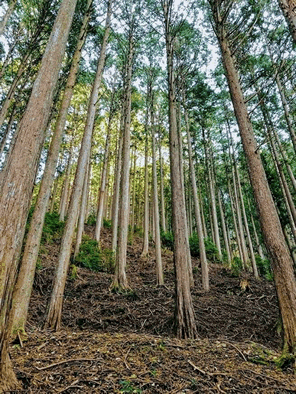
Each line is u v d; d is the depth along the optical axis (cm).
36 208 509
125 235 943
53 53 336
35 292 695
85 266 1065
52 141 579
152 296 825
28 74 1059
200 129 1698
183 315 493
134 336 441
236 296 894
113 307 677
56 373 279
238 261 1720
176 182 605
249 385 280
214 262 1669
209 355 366
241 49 698
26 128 283
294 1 438
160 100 1625
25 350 350
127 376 280
